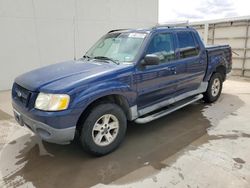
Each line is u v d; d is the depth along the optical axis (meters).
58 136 2.69
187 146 3.36
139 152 3.23
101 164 2.97
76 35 9.00
